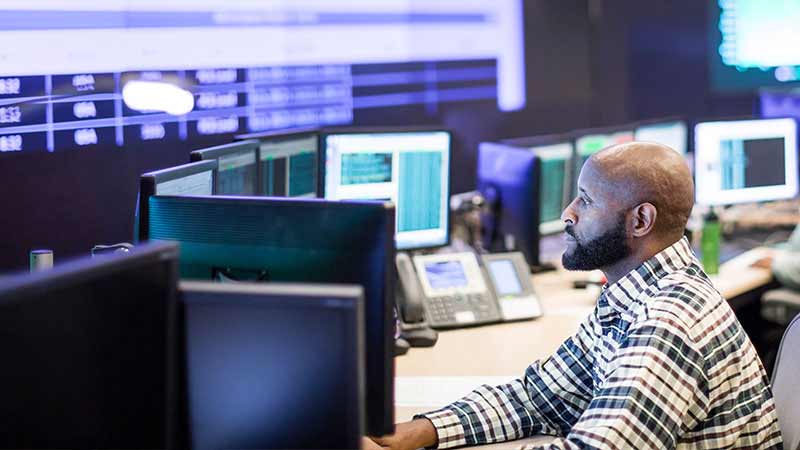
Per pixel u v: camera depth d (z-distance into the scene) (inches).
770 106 189.5
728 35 225.1
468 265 121.1
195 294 50.9
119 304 48.4
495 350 109.0
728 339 74.6
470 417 84.5
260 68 156.6
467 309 117.9
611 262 81.1
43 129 132.6
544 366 87.3
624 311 79.3
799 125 168.9
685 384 71.3
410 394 95.0
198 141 149.4
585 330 85.4
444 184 128.9
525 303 121.0
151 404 50.1
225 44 151.4
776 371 84.6
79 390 46.9
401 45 177.6
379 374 61.6
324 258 62.4
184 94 118.3
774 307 157.1
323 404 50.3
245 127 155.5
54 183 134.9
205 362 51.4
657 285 77.5
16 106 129.7
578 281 136.7
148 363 49.8
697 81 225.5
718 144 161.3
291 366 50.4
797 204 177.3
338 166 121.3
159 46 143.2
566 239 83.9
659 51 221.5
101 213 140.2
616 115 219.1
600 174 80.2
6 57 128.1
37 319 44.8
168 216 67.7
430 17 181.8
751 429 75.3
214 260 65.7
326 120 167.5
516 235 142.3
